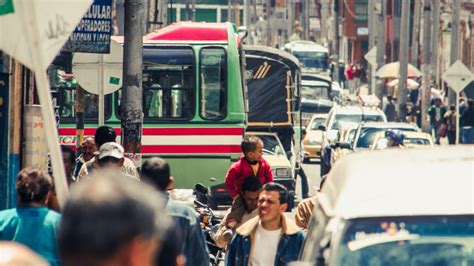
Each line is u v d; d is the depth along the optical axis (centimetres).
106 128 2675
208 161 4425
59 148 1309
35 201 1478
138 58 3166
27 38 1309
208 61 4428
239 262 1925
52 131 1305
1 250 710
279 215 1906
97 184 644
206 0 19250
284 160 4969
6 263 702
